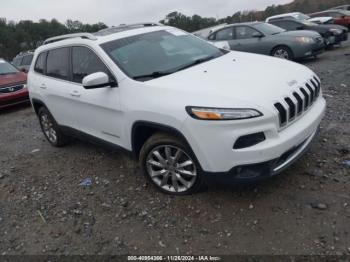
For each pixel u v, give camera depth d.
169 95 3.36
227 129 3.01
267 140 3.05
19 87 9.76
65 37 5.05
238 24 11.49
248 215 3.28
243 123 2.97
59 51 5.01
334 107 5.86
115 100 3.86
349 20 18.80
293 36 10.41
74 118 4.81
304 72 3.86
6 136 7.20
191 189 3.56
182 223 3.33
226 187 3.72
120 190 4.09
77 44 4.59
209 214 3.38
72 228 3.54
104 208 3.79
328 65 9.98
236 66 3.87
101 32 4.93
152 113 3.40
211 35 12.08
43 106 5.55
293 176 3.77
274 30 11.17
